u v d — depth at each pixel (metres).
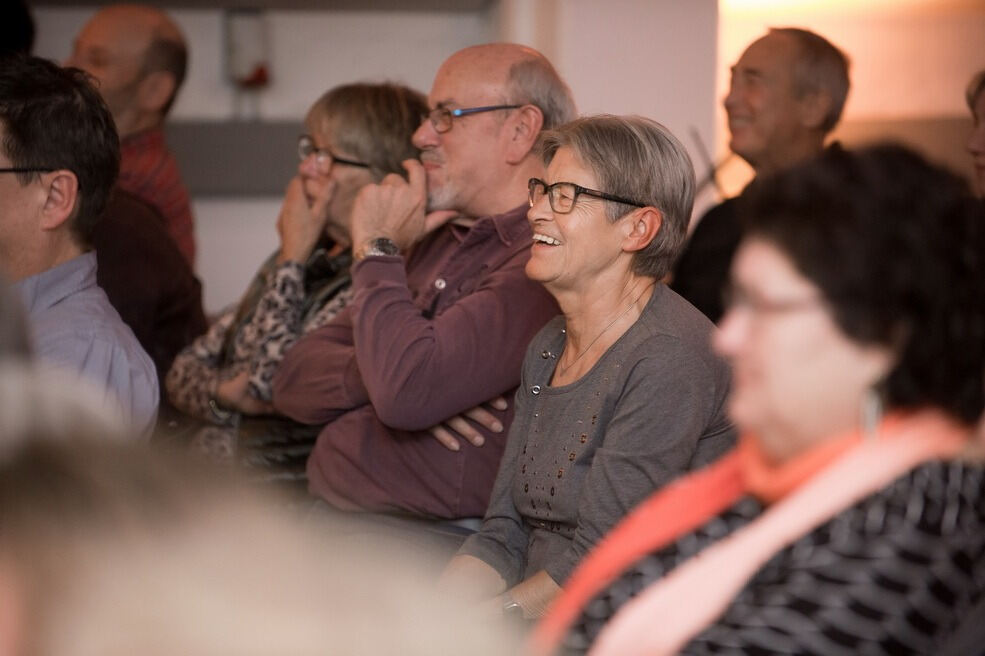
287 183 9.62
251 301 5.76
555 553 3.75
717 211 5.16
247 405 5.41
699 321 3.77
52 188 3.79
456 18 9.78
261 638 1.21
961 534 2.09
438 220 4.80
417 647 1.29
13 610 1.20
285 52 9.62
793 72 5.43
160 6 9.35
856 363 2.12
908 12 9.02
